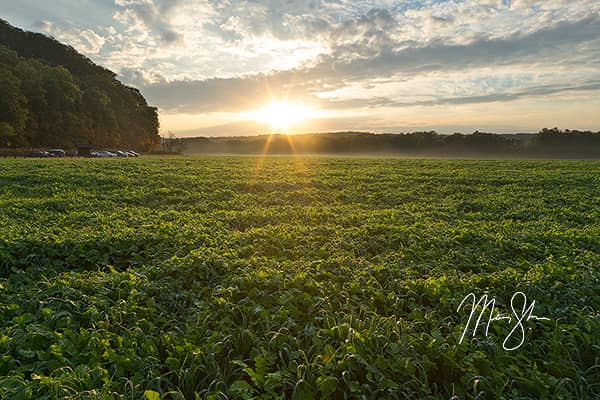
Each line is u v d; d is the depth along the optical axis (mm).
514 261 8969
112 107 118938
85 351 4848
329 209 15469
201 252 8133
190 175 27531
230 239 9789
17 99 81000
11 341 4895
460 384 4738
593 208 16391
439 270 7898
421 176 29812
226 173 30047
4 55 91062
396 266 8008
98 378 4414
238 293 6375
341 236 10484
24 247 8469
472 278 7273
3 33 123812
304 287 6559
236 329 5500
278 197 18312
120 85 136875
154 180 23344
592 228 12352
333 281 7074
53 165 34250
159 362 4965
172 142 141375
